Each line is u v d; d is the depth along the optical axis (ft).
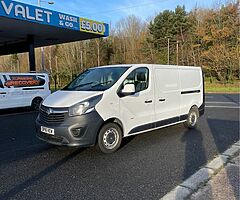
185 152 18.52
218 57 117.19
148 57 157.89
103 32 60.54
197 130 25.67
